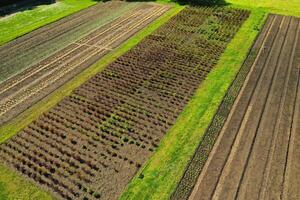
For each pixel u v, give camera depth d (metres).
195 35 40.03
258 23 43.03
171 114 27.20
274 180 21.42
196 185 21.16
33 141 24.52
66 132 25.39
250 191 20.73
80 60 34.81
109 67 33.62
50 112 27.44
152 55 35.81
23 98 29.02
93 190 20.78
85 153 23.48
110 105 28.30
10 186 21.06
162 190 20.75
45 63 34.06
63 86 30.66
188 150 23.62
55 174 21.92
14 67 33.19
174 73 32.69
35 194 20.55
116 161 22.81
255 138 24.78
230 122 26.25
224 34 40.22
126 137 24.84
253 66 33.81
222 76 32.03
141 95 29.55
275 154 23.38
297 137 24.84
